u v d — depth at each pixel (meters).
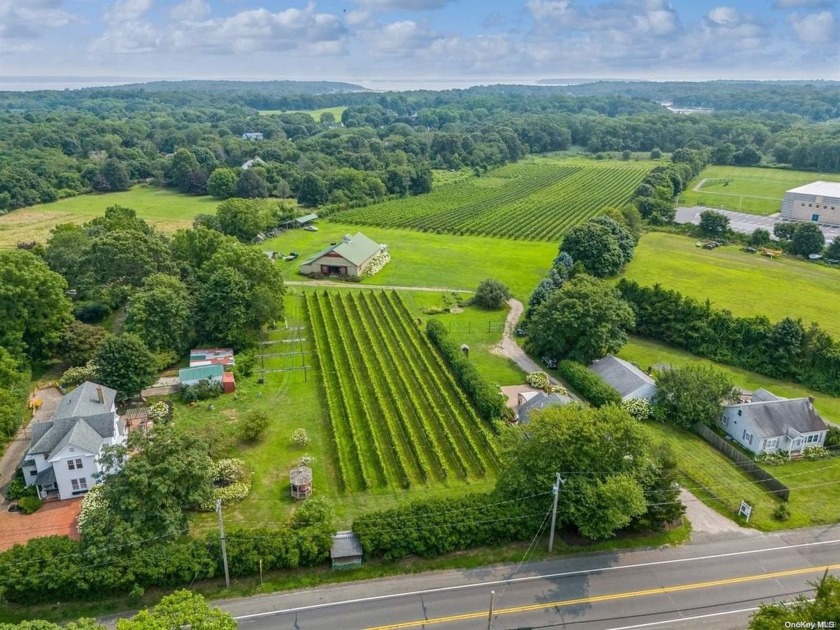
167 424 64.06
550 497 56.97
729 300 119.06
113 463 58.97
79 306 100.31
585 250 129.75
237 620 48.94
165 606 40.31
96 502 56.94
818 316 111.75
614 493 52.75
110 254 103.19
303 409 80.94
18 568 48.88
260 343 100.38
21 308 84.12
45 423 65.94
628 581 53.72
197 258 113.94
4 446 69.25
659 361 96.19
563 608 50.75
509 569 54.84
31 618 48.56
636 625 49.31
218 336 94.88
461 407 81.75
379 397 82.81
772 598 52.16
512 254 154.12
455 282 133.25
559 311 92.25
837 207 174.12
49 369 89.62
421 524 55.72
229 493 62.50
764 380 91.19
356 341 100.75
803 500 64.69
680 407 77.31
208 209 198.88
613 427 56.34
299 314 113.81
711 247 154.25
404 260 148.88
